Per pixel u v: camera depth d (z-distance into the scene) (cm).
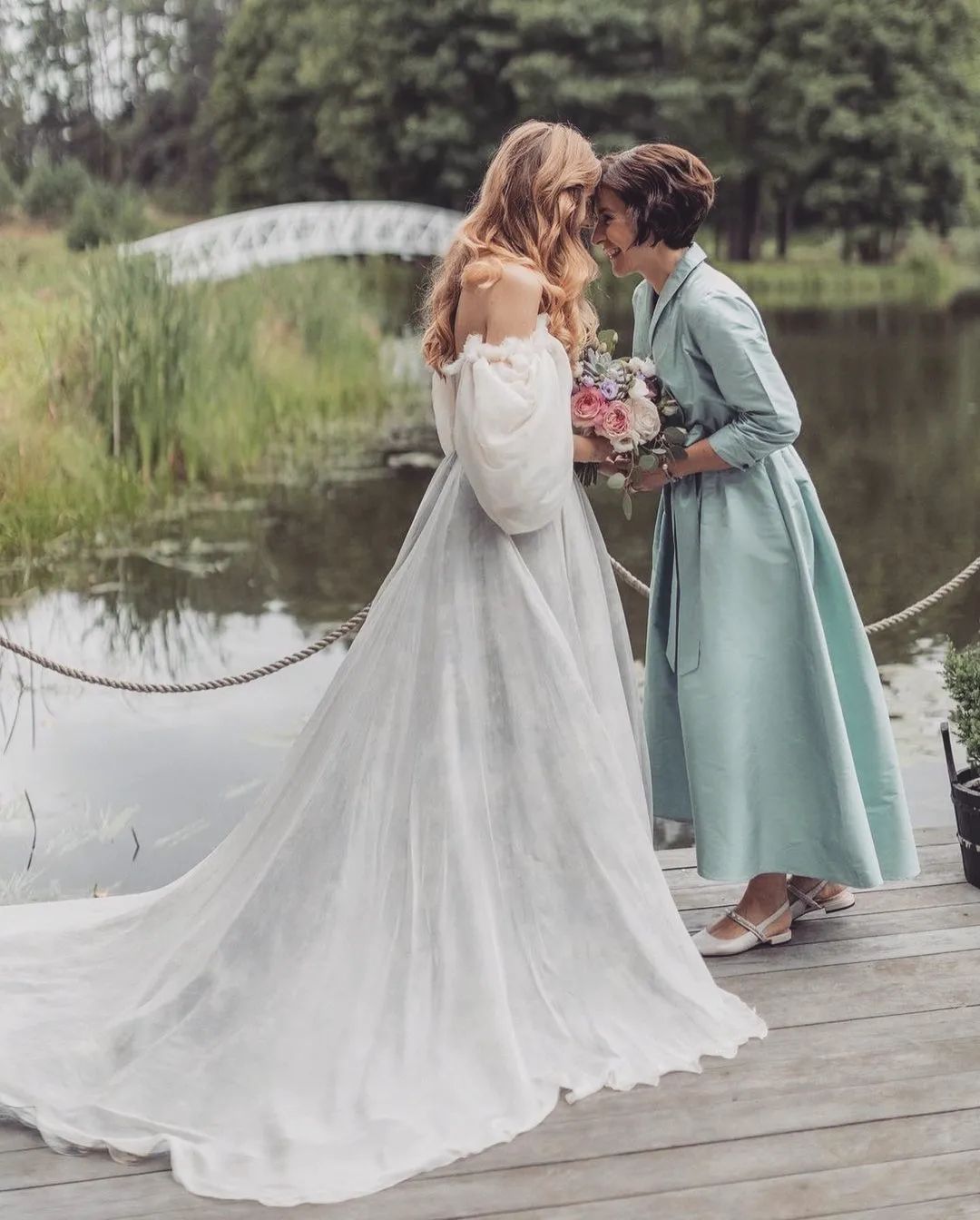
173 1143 199
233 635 608
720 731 251
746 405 240
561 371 221
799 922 275
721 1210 189
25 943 249
